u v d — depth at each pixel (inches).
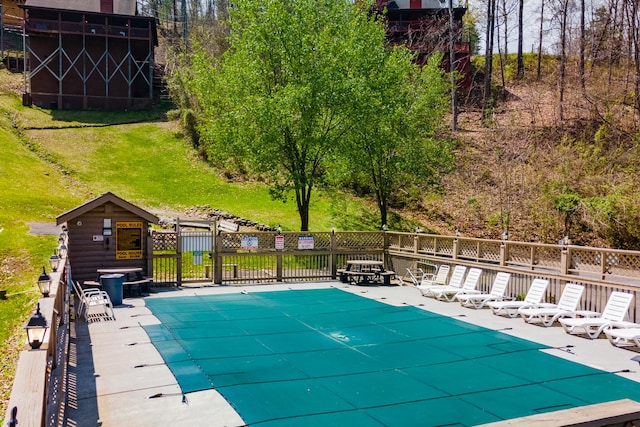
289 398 282.5
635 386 306.3
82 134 1316.4
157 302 556.4
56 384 230.2
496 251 580.4
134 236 620.4
